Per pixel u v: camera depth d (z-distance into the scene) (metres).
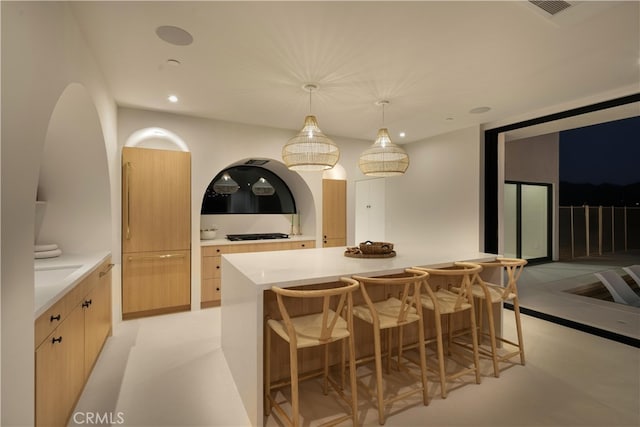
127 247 3.67
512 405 2.14
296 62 2.59
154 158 3.81
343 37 2.22
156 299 3.85
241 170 5.24
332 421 1.88
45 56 1.52
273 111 3.86
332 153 2.85
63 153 2.75
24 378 1.28
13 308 1.18
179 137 4.01
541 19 2.00
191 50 2.40
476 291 2.80
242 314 2.21
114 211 3.39
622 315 3.81
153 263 3.83
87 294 2.30
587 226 8.30
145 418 2.00
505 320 3.78
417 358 2.82
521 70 2.72
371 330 2.76
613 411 2.08
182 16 1.99
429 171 5.16
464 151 4.62
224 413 2.07
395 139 5.32
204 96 3.35
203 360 2.76
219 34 2.19
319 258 2.85
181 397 2.23
